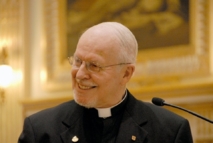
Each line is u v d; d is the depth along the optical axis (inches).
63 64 423.8
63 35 427.5
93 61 150.3
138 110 165.3
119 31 158.2
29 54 446.6
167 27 379.9
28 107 419.8
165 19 381.4
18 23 452.4
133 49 161.9
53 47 431.2
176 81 366.3
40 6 447.5
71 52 422.9
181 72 367.2
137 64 384.2
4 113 442.9
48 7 438.6
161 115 166.2
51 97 421.7
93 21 415.2
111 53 153.3
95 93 153.0
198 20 368.5
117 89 158.9
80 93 152.1
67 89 419.2
